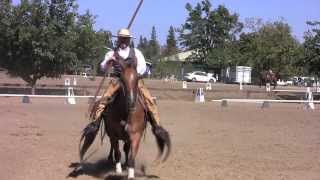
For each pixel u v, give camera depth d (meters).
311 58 47.84
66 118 21.78
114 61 10.22
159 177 10.88
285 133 18.83
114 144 10.72
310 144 16.08
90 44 38.66
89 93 39.91
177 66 103.12
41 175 10.79
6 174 10.77
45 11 37.22
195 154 13.70
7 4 37.09
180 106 30.50
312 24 47.78
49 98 33.66
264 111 28.69
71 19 37.88
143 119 9.95
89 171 11.30
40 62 37.41
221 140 16.58
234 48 100.56
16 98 33.41
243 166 12.15
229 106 32.16
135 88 9.71
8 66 38.66
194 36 105.31
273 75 67.06
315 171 11.83
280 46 90.19
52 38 37.09
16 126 18.67
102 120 11.85
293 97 47.66
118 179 10.63
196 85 65.62
